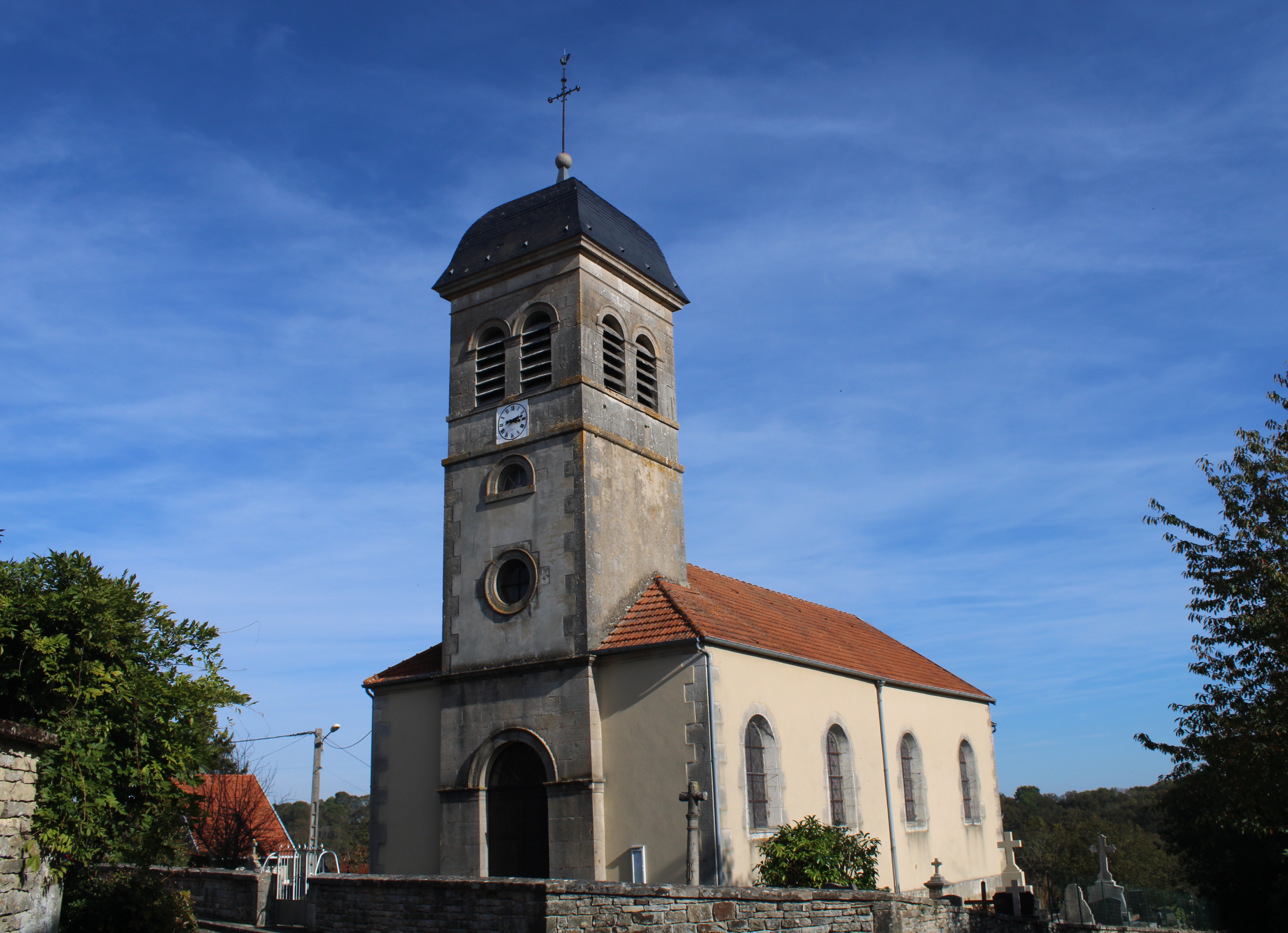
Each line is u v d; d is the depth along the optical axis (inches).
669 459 913.5
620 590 813.2
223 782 1294.3
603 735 757.3
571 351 837.2
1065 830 2554.1
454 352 909.2
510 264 879.1
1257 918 1126.4
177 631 553.3
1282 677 636.1
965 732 1182.3
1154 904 1132.5
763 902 546.6
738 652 773.9
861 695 964.6
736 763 739.4
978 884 1114.7
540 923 522.0
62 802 454.3
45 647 480.1
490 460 856.3
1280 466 655.8
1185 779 706.8
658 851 714.2
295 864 765.3
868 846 784.3
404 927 581.6
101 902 554.6
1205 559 672.4
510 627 808.3
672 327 969.5
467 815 785.6
